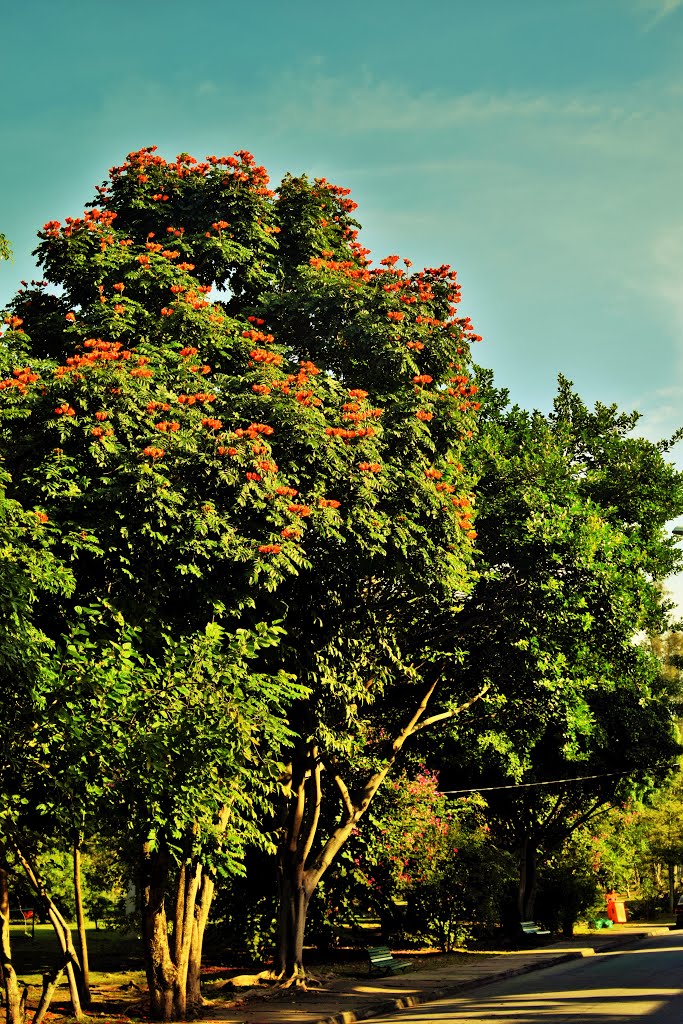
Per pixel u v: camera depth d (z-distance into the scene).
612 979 16.86
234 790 12.89
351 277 17.67
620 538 20.17
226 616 13.83
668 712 30.30
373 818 22.58
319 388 14.88
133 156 18.53
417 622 18.70
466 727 23.69
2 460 13.20
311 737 16.31
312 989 17.72
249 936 21.44
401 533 14.27
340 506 14.00
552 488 20.42
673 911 44.03
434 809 24.88
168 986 14.62
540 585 18.86
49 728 10.88
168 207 18.09
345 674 16.20
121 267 16.44
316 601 15.01
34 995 16.67
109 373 13.55
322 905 22.98
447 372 16.95
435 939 24.97
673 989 14.62
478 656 20.45
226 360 16.02
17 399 13.47
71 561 12.47
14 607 10.00
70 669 11.11
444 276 17.89
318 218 19.47
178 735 11.57
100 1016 14.66
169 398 13.71
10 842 12.34
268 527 12.97
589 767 29.56
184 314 15.44
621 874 37.84
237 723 12.08
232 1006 15.92
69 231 16.95
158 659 13.04
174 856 12.34
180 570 12.78
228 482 12.65
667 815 40.56
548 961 21.66
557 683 21.56
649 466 24.91
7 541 10.97
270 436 13.90
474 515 16.62
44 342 16.78
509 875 26.03
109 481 12.59
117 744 11.19
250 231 17.62
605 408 26.67
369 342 16.39
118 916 22.53
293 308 17.12
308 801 19.45
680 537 25.12
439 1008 15.12
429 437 15.68
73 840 12.93
